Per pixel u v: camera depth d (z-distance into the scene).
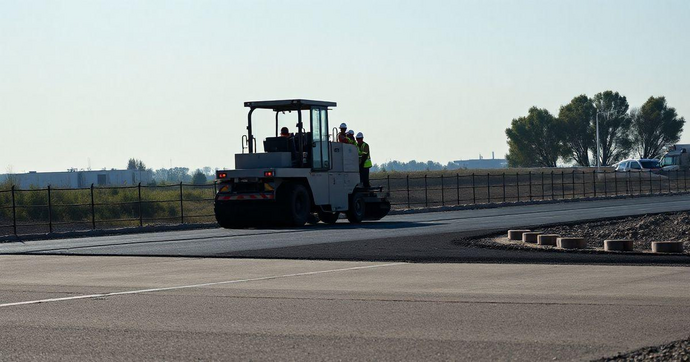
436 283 15.77
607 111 152.50
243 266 19.31
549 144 154.38
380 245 23.95
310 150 36.03
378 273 17.53
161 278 17.28
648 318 11.55
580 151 154.62
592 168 115.62
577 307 12.57
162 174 149.25
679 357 9.17
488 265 18.83
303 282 16.20
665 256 20.34
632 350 9.48
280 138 36.03
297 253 21.89
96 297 14.52
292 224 34.66
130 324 11.73
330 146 37.16
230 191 35.25
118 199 57.09
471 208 52.75
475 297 13.83
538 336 10.40
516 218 38.09
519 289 14.74
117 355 9.69
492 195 78.25
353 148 38.69
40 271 19.02
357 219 38.50
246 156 35.97
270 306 13.21
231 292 14.91
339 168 37.66
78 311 12.98
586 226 32.00
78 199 56.09
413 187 87.88
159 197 61.62
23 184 100.25
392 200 72.00
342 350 9.80
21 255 23.45
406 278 16.59
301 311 12.67
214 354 9.68
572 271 17.41
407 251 22.06
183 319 12.09
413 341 10.24
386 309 12.73
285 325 11.48
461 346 9.90
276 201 34.50
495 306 12.82
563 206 51.38
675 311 12.12
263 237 28.50
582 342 9.98
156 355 9.66
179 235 31.08
